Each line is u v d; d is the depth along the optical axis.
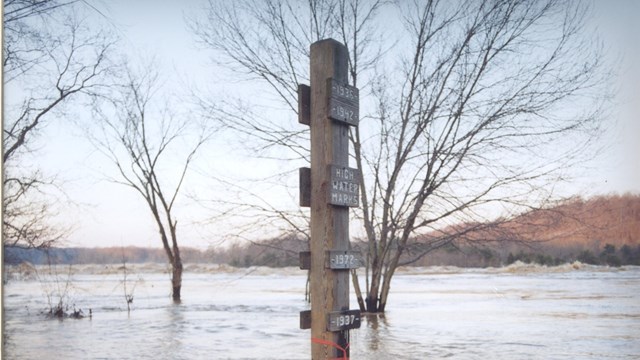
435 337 10.13
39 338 10.63
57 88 13.70
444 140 13.02
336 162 4.46
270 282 18.53
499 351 8.88
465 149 12.79
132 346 9.89
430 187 12.82
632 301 12.49
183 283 17.00
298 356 8.97
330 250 4.36
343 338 4.44
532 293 13.96
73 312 13.52
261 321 12.56
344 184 4.50
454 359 8.41
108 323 12.35
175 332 11.19
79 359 8.78
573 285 13.63
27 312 13.23
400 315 12.55
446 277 16.45
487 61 13.00
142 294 16.42
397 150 13.45
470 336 10.10
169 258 16.64
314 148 4.50
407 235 13.09
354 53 13.59
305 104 4.53
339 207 4.48
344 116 4.53
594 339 9.70
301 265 4.46
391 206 13.13
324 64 4.50
